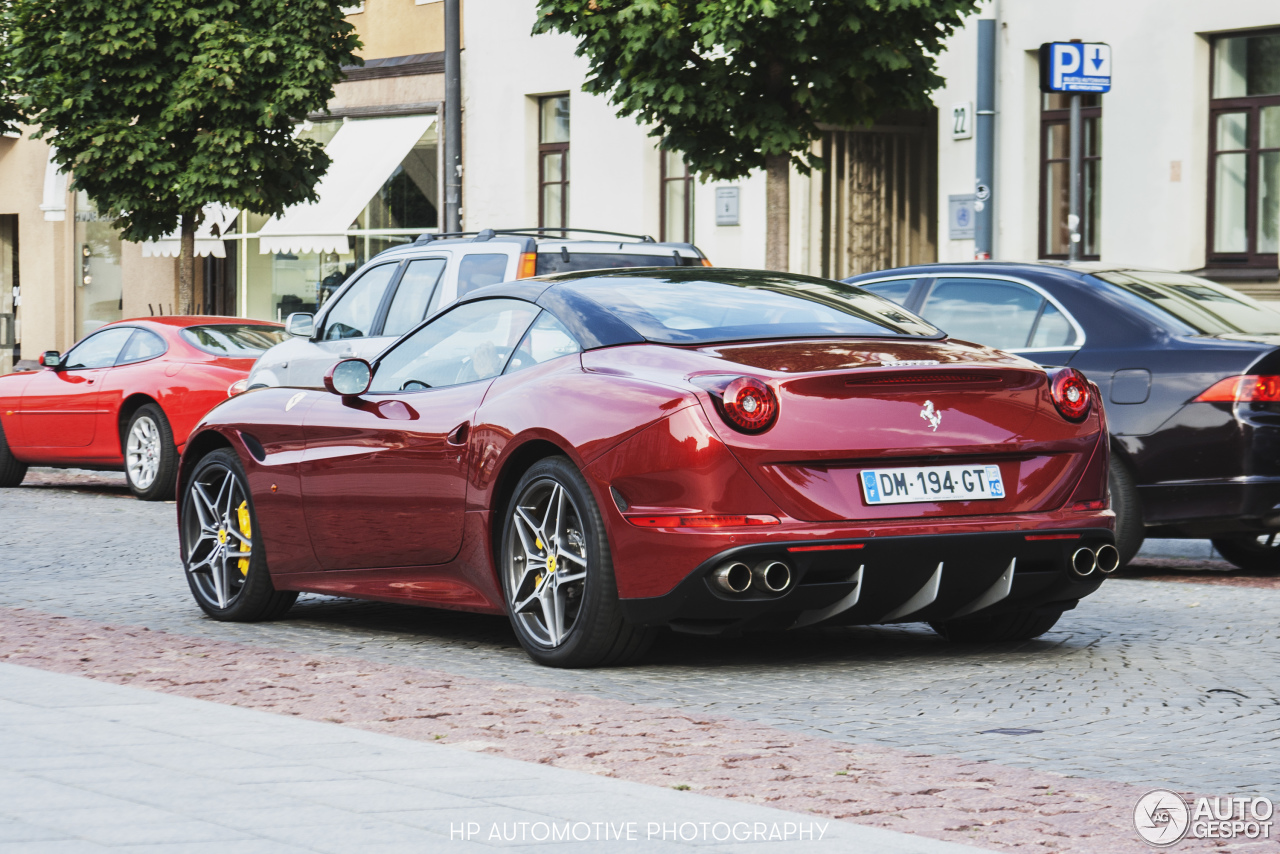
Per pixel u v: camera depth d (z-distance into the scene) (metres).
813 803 7.30
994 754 8.45
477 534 11.52
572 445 10.72
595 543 10.67
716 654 11.77
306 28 37.16
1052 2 30.95
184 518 14.02
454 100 35.16
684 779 7.79
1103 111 30.61
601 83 26.02
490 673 11.05
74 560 17.88
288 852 6.25
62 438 26.67
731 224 36.88
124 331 26.48
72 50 36.78
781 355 10.68
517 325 11.84
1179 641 12.19
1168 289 16.34
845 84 25.44
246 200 37.38
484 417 11.48
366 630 13.13
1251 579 16.17
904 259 35.69
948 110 32.62
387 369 12.76
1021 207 31.59
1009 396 10.81
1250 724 9.22
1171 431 15.21
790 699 10.09
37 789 7.27
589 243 20.81
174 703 9.30
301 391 13.34
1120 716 9.47
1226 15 28.56
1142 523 15.47
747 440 10.16
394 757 7.92
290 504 13.03
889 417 10.42
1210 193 29.39
